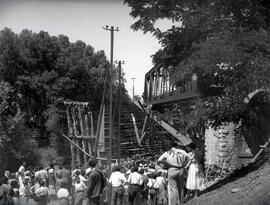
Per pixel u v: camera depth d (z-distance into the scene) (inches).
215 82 526.6
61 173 616.1
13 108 1571.1
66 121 1619.1
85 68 1801.2
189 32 542.3
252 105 526.9
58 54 1827.0
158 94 1616.6
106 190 601.3
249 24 512.7
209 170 833.5
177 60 577.0
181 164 481.7
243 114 502.3
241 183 447.5
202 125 518.9
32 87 1701.5
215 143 856.9
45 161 1423.5
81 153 1272.1
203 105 507.5
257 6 500.7
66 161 1443.2
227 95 483.2
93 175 454.0
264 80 453.7
